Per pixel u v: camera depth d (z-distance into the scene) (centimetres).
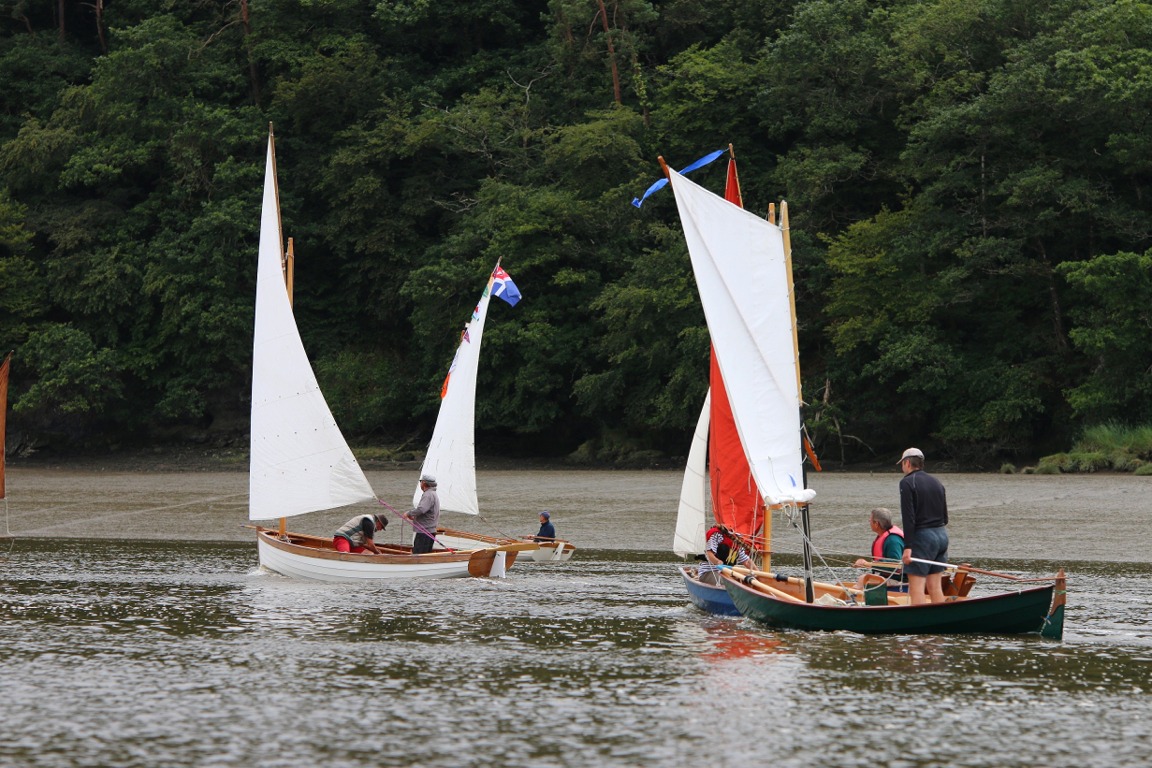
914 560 3559
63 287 13900
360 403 14238
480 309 6066
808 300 12569
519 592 4569
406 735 2531
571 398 13550
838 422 11838
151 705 2789
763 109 13312
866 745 2461
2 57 15862
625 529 6894
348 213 14088
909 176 12338
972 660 3238
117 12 16650
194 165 13850
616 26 14738
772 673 3100
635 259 12775
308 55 15062
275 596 4466
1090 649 3372
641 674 3100
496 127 14212
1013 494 8344
